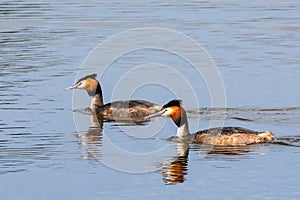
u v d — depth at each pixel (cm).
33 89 2433
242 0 4772
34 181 1551
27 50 3133
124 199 1452
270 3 4650
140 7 4438
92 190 1502
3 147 1784
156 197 1462
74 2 4684
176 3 4631
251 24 3828
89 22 3869
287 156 1709
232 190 1498
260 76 2619
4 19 4022
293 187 1509
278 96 2322
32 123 2014
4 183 1540
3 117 2080
